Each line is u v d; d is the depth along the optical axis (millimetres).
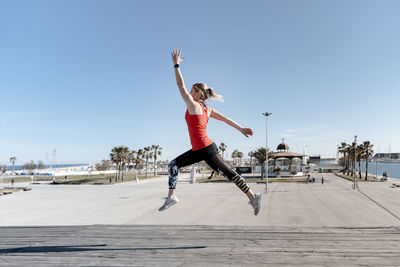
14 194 33594
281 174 82438
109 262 3398
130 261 3426
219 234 4906
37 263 3395
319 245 4078
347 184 51469
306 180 63750
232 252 3768
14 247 4227
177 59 2375
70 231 5414
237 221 14031
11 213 16672
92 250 3967
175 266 3199
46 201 24656
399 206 21312
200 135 2447
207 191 37750
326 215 16578
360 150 72500
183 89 2359
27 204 22094
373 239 4398
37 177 121062
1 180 95750
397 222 14133
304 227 5453
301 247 3980
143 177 110062
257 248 3955
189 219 14516
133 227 5668
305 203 23391
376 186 45875
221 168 2512
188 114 2461
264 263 3266
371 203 23328
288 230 5160
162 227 5633
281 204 22672
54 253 3830
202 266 3184
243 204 21844
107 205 21250
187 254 3695
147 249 3980
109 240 4609
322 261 3326
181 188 44969
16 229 5750
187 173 122188
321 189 40094
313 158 128750
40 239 4781
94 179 99375
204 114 2486
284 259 3418
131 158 101312
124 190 40594
